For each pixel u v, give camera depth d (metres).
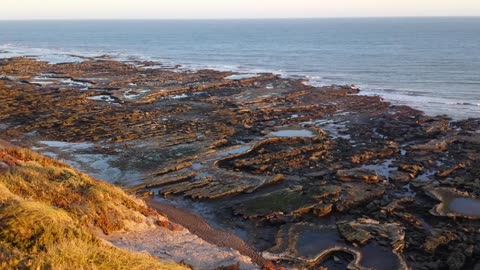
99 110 68.31
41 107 68.75
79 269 14.18
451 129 58.97
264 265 25.45
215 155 48.66
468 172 44.12
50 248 15.17
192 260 23.98
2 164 25.77
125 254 16.84
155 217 28.02
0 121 60.34
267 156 48.12
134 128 58.16
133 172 43.47
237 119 63.84
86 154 48.28
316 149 51.12
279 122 63.19
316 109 71.06
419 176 43.75
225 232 32.88
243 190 39.66
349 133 58.22
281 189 39.78
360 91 86.31
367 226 32.56
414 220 34.31
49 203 23.30
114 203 26.33
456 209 35.69
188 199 38.22
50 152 48.69
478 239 31.56
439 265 28.66
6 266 13.53
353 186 40.28
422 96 80.62
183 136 54.50
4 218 16.80
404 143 53.94
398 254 29.42
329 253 29.80
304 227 33.06
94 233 22.58
